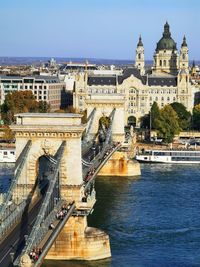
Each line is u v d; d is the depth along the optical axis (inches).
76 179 6117.1
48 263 5880.9
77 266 5880.9
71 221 5984.3
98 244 6048.2
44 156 6584.6
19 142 6141.7
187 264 6048.2
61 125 6097.4
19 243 4879.4
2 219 5231.3
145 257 6245.1
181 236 7022.6
